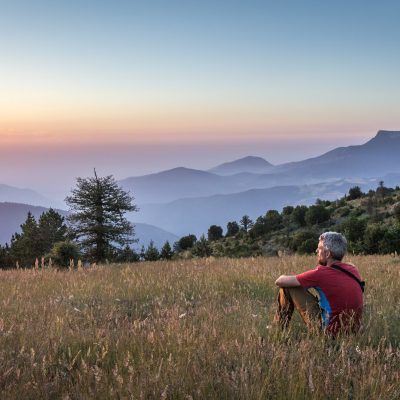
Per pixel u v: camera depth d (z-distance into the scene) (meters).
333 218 108.62
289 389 3.39
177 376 3.63
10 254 78.44
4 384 3.62
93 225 64.19
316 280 5.20
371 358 4.01
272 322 5.57
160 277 10.96
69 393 3.49
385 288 8.59
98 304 7.95
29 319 6.24
